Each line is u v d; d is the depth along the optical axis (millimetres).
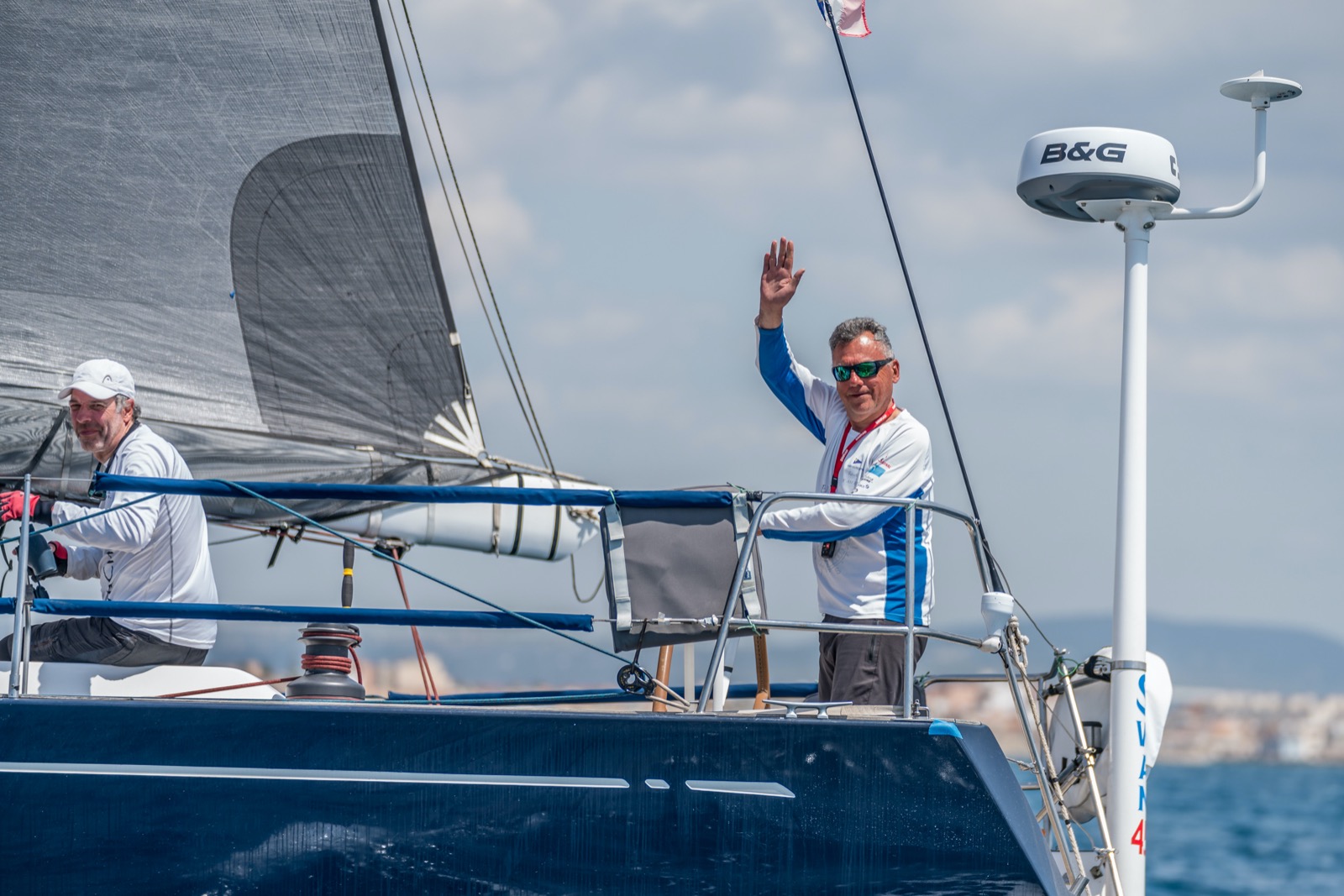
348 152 25297
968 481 21438
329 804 17406
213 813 17234
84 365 21281
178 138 24734
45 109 24328
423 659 25094
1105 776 22672
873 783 18172
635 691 19891
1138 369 22469
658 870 17688
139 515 20609
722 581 19781
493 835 17531
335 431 24953
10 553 22203
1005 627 20641
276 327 24906
